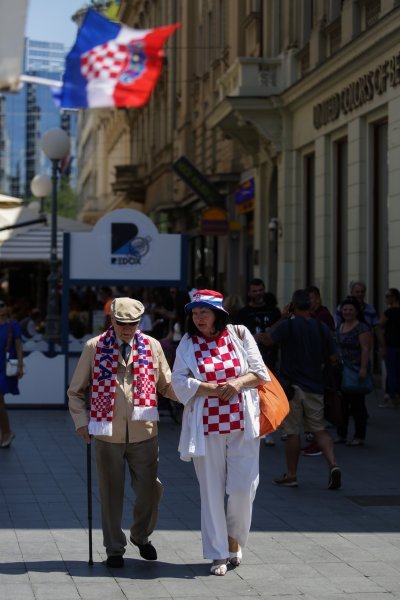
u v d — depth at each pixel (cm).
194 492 1274
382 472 1428
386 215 2512
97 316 2652
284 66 3225
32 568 907
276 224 3381
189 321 922
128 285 2177
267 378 914
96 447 914
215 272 4647
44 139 2662
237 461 908
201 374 899
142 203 7488
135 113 7575
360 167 2598
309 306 1322
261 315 1677
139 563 932
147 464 912
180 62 5503
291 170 3269
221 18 4469
